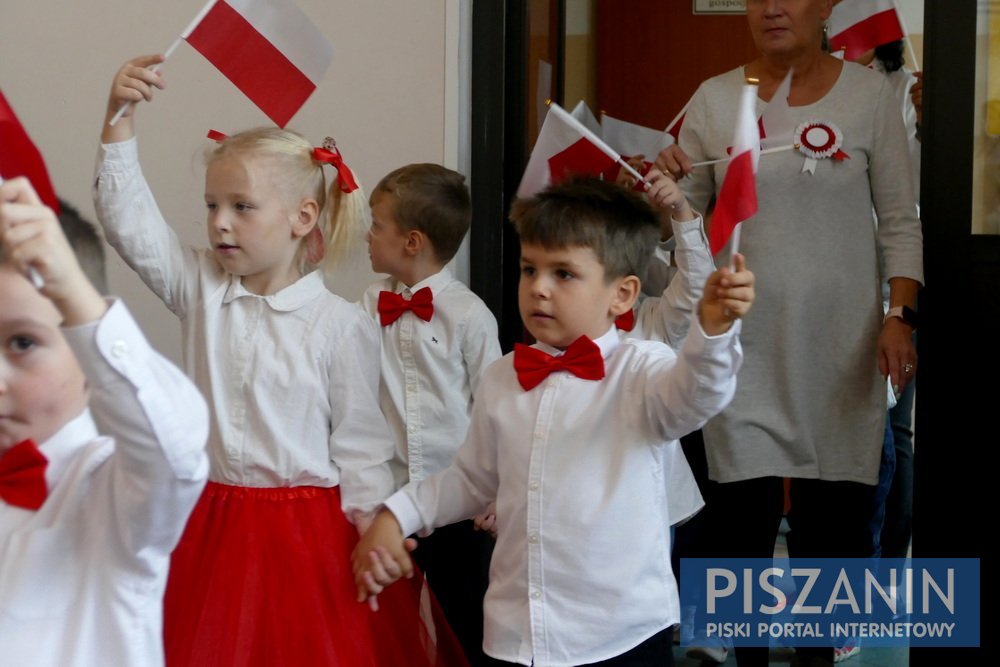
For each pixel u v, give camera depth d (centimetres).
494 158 426
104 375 157
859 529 367
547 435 263
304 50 303
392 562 275
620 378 265
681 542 439
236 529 285
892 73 462
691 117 378
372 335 308
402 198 358
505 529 267
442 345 357
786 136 341
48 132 447
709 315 236
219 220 291
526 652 258
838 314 354
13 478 176
